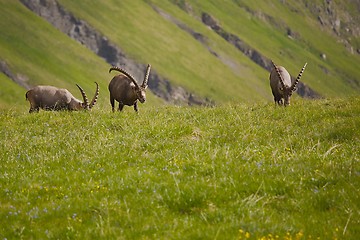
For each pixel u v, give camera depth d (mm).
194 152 47312
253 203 34344
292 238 29438
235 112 71750
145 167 43719
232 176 39438
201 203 35375
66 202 37094
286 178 38656
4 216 36250
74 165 46719
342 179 37500
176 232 31062
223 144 52250
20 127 66375
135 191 38125
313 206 34250
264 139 53844
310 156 44156
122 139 55250
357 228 30688
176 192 36594
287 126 60719
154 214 34062
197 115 70688
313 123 62969
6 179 44125
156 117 68438
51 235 32406
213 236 29859
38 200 38781
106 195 37906
